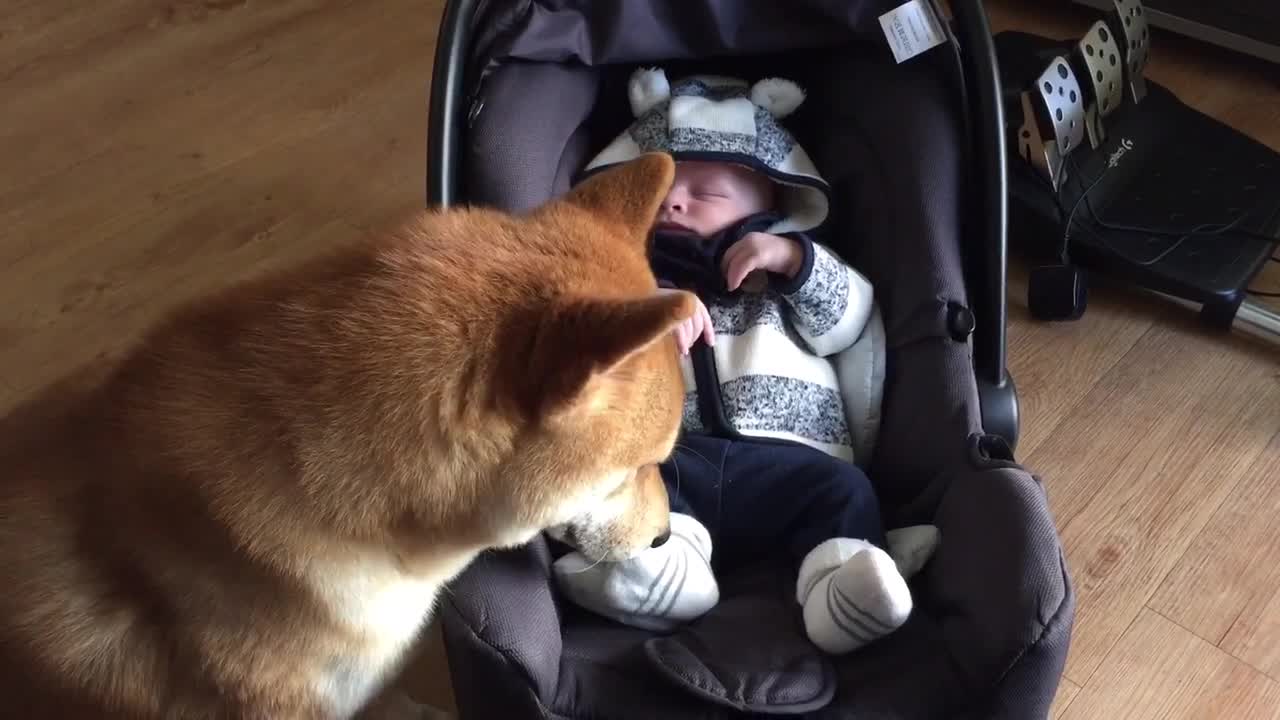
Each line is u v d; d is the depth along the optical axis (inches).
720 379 56.6
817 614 45.9
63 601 37.6
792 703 42.6
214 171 86.4
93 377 41.3
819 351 57.9
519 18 56.8
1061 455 66.4
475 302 35.8
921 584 48.7
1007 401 55.6
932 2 55.6
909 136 56.7
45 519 37.7
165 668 38.2
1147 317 73.5
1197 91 86.2
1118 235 72.6
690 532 50.7
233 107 91.9
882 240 57.7
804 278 55.4
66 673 37.9
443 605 43.6
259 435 36.1
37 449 38.7
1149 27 90.0
